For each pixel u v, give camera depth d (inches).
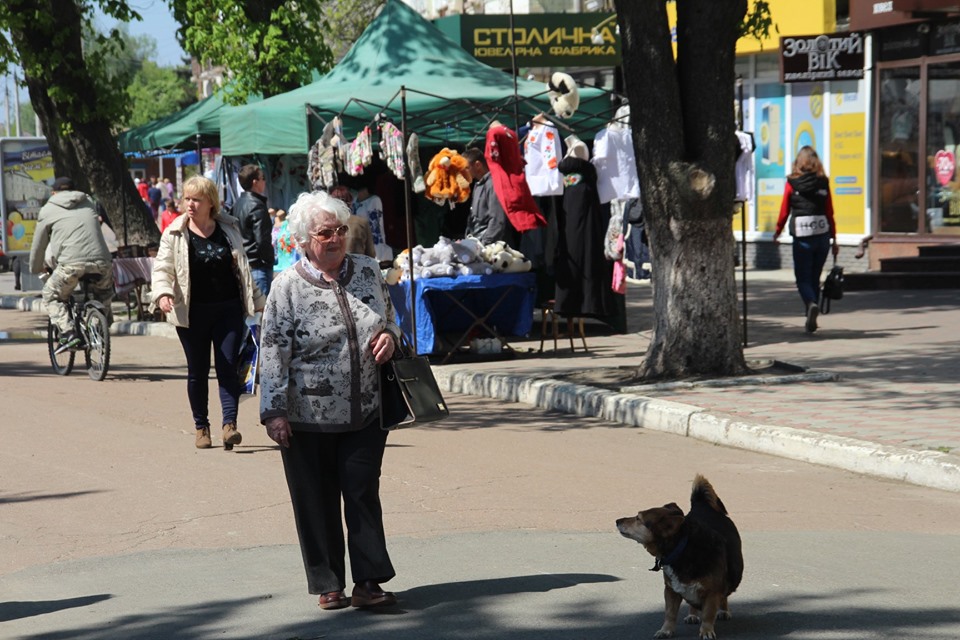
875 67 973.8
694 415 417.1
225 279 402.0
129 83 970.7
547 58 1024.9
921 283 852.6
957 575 258.7
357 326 235.9
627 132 580.1
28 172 1072.2
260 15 930.1
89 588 262.2
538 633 223.8
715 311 488.1
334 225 235.8
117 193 957.8
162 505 331.9
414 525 306.5
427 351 558.6
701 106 482.3
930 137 935.7
